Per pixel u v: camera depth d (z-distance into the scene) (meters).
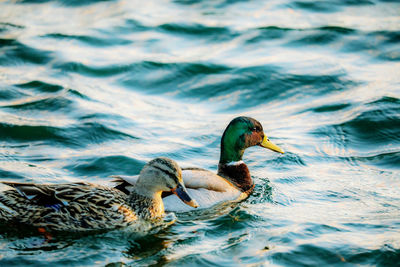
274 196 11.80
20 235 9.59
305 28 22.47
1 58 19.42
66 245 9.35
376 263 8.89
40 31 21.84
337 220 10.43
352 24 22.84
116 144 14.32
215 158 13.90
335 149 14.34
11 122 14.99
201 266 8.70
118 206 10.19
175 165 10.62
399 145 14.53
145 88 18.33
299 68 19.27
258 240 9.62
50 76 18.39
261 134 12.91
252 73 18.94
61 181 12.03
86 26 22.50
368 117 15.81
